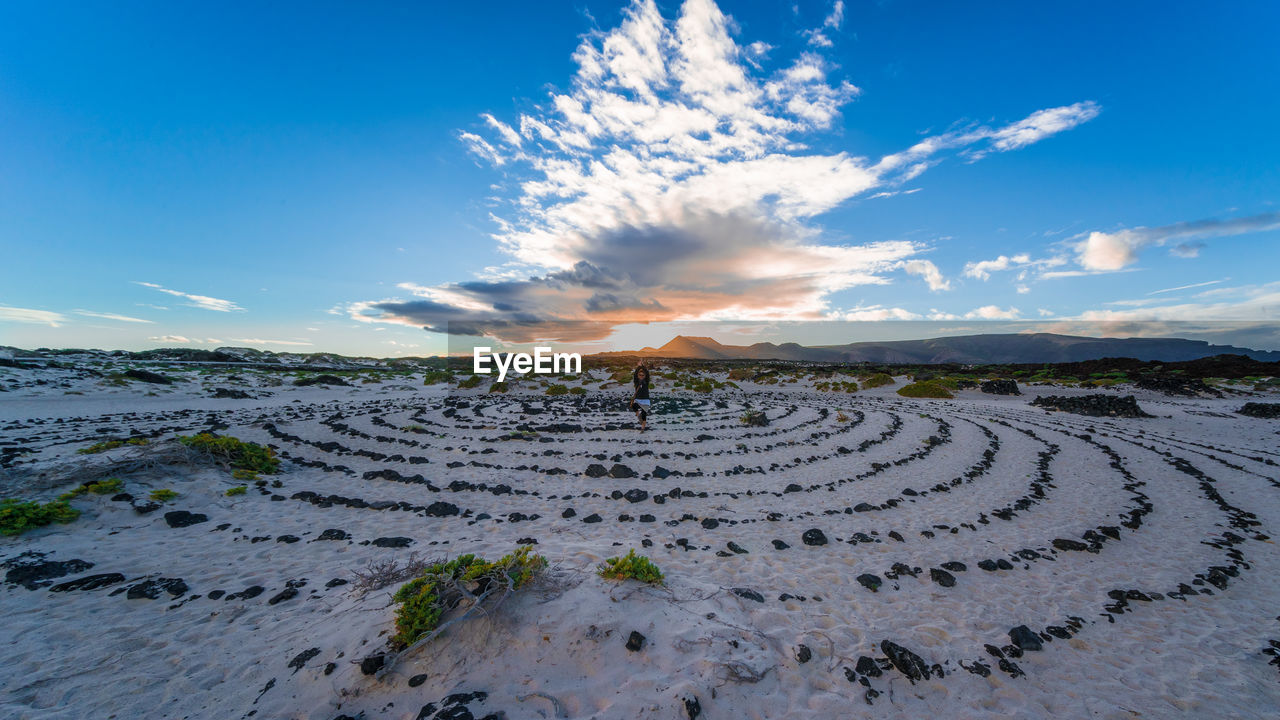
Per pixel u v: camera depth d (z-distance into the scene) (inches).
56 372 1005.8
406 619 149.9
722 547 267.0
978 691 154.2
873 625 189.3
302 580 214.2
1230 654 177.2
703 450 532.1
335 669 142.6
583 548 251.8
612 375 1642.5
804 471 446.6
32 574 201.8
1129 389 1200.8
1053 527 305.0
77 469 317.1
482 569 169.8
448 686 135.0
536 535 280.7
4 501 269.3
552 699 132.7
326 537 267.0
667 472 430.9
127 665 150.3
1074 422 733.9
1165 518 323.3
